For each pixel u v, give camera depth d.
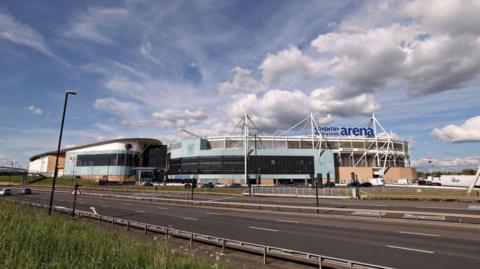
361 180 124.69
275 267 12.41
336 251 14.64
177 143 133.00
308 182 100.50
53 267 6.98
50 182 111.56
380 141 134.88
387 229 20.12
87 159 145.50
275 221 25.03
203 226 22.91
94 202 46.00
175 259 8.33
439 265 12.07
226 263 12.77
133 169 142.75
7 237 9.22
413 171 133.62
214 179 116.81
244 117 127.88
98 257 7.73
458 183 77.38
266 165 117.25
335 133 131.25
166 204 42.75
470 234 18.00
